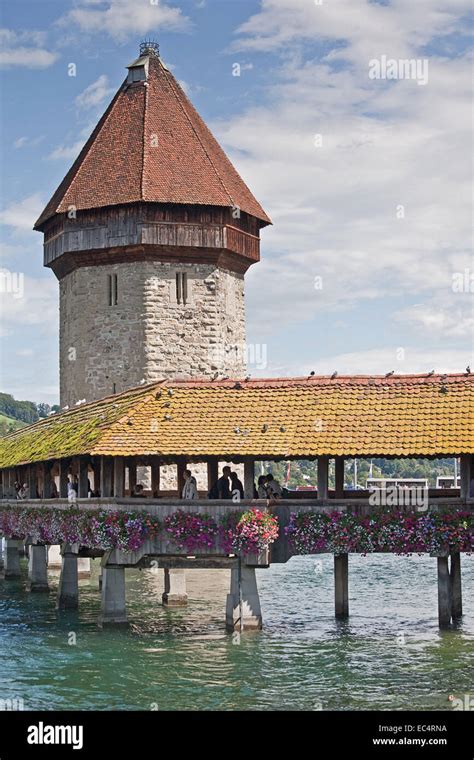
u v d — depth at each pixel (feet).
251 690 82.79
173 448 101.45
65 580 123.54
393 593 138.21
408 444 98.99
